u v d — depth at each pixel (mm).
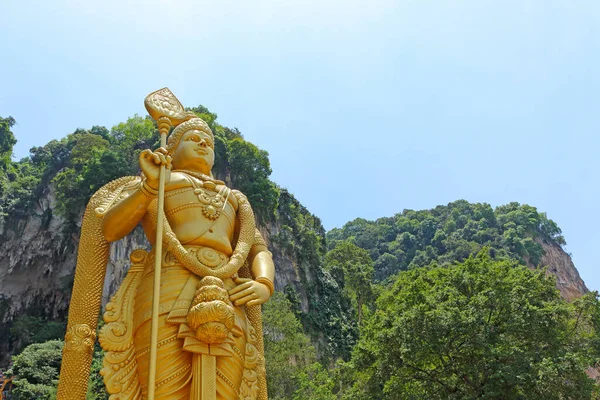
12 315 51875
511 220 104312
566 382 20359
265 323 36312
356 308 64812
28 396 32062
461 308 22375
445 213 113125
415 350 20859
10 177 63531
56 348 37812
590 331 24141
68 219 53312
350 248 71375
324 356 52875
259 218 57125
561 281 96938
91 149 55438
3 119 70188
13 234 56031
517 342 22062
